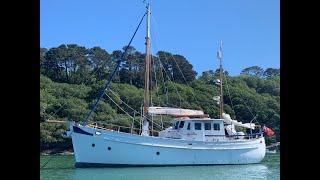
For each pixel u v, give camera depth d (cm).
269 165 3800
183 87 5944
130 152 3234
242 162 3656
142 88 6391
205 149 3469
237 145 3625
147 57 3556
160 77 6372
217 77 6316
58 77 5953
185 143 3397
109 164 3209
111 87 5506
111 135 3200
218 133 3569
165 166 3334
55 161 4122
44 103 4938
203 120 3525
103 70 6366
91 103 5181
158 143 3306
